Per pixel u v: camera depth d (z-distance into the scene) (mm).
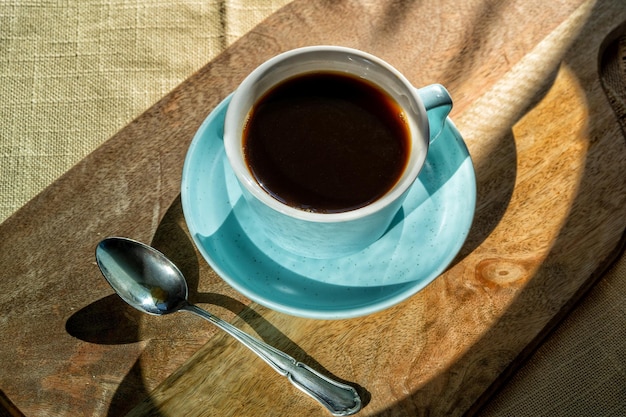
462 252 388
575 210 392
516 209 394
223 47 494
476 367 369
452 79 417
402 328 377
